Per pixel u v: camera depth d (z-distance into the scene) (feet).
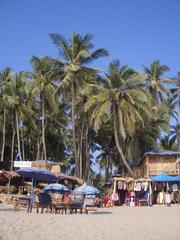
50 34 128.36
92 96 125.80
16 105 154.30
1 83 159.74
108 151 178.91
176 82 169.58
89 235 38.34
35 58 142.92
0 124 164.14
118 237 37.65
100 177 214.90
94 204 78.89
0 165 120.67
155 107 147.74
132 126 125.59
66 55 131.23
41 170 71.82
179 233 42.09
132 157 148.77
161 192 115.34
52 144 180.55
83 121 144.36
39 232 38.52
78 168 131.03
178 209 90.84
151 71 167.02
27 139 180.34
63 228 43.09
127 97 127.75
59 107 155.94
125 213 74.18
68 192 76.07
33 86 139.23
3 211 64.23
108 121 149.79
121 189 117.91
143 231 43.01
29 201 66.28
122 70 135.64
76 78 129.49
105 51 128.88
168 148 198.59
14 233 36.50
